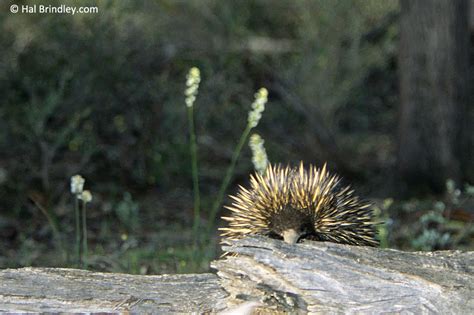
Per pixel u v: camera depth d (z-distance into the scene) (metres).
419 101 14.34
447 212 11.71
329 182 6.85
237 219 6.91
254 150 8.15
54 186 13.20
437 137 14.27
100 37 14.09
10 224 11.87
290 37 19.27
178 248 10.80
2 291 6.07
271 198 6.73
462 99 14.37
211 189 14.52
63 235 11.50
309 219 6.68
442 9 14.15
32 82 13.62
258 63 16.92
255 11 19.30
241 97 16.59
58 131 13.84
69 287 6.14
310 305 5.65
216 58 16.56
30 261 10.21
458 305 5.47
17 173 12.97
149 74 15.05
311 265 5.70
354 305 5.57
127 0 14.95
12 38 14.43
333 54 16.48
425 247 10.04
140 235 11.60
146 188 14.13
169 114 14.66
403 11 14.45
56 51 14.04
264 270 5.73
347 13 16.48
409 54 14.40
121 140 14.52
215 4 17.61
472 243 11.18
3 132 13.23
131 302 6.05
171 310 5.98
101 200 13.18
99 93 14.24
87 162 13.95
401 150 14.56
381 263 5.72
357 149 17.58
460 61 14.29
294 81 16.56
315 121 16.14
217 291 6.10
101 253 10.52
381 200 13.86
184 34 16.56
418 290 5.57
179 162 14.75
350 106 18.81
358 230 6.91
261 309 5.72
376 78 19.12
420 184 14.35
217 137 16.30
